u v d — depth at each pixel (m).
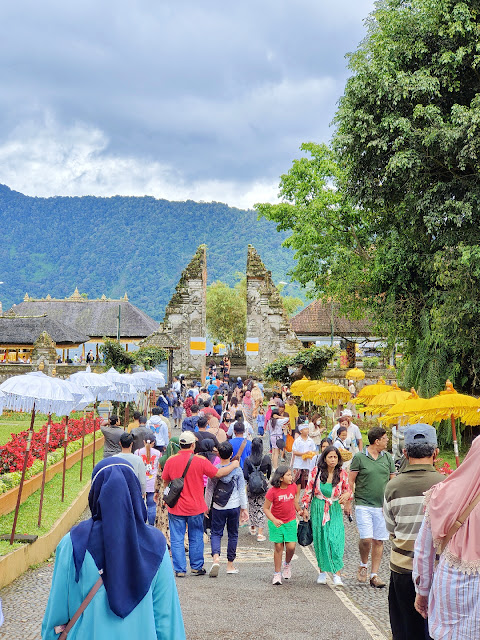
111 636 3.77
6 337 60.19
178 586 10.41
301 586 10.44
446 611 4.67
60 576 3.91
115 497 3.92
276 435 22.20
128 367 42.44
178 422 36.25
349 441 17.31
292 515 10.71
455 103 25.36
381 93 25.48
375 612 9.02
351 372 34.97
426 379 26.41
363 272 35.44
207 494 12.45
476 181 24.81
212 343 110.19
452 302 24.55
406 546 6.28
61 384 12.78
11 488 15.11
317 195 48.00
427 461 6.53
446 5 24.77
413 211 26.33
